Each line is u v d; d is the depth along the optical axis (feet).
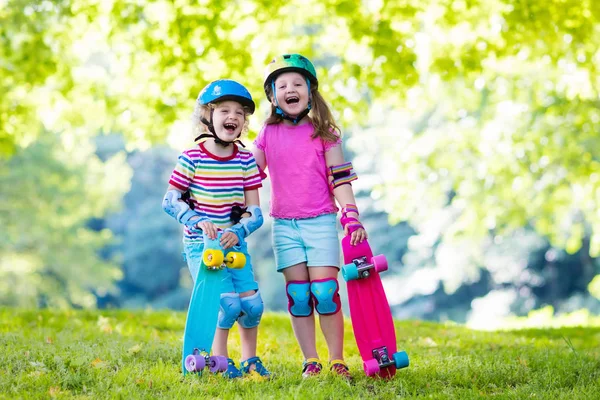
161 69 36.04
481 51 38.88
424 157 58.23
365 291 17.38
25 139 42.24
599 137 57.06
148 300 138.21
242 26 35.65
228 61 35.42
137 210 140.87
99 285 103.30
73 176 95.81
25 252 96.99
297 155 18.12
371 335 17.20
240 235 17.02
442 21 37.96
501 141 56.90
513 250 101.81
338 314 17.76
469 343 25.45
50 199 95.25
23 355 17.61
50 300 103.76
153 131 39.06
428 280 104.78
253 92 36.24
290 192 17.98
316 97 18.60
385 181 59.00
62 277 101.96
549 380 17.24
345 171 18.17
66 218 97.14
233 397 14.65
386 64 36.19
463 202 61.11
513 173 57.72
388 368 17.02
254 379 16.06
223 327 17.13
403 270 110.32
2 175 91.91
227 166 17.49
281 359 19.74
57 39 38.75
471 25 38.29
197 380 15.66
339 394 14.98
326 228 17.84
